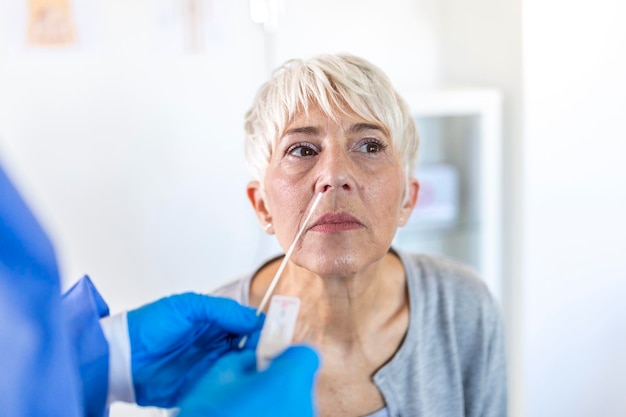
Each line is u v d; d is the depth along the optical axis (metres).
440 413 1.00
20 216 0.46
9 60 1.54
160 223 1.74
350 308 0.92
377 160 0.86
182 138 1.71
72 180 1.64
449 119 1.83
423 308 1.02
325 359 0.94
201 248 1.79
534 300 1.69
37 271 0.47
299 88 0.87
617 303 1.77
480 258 1.76
